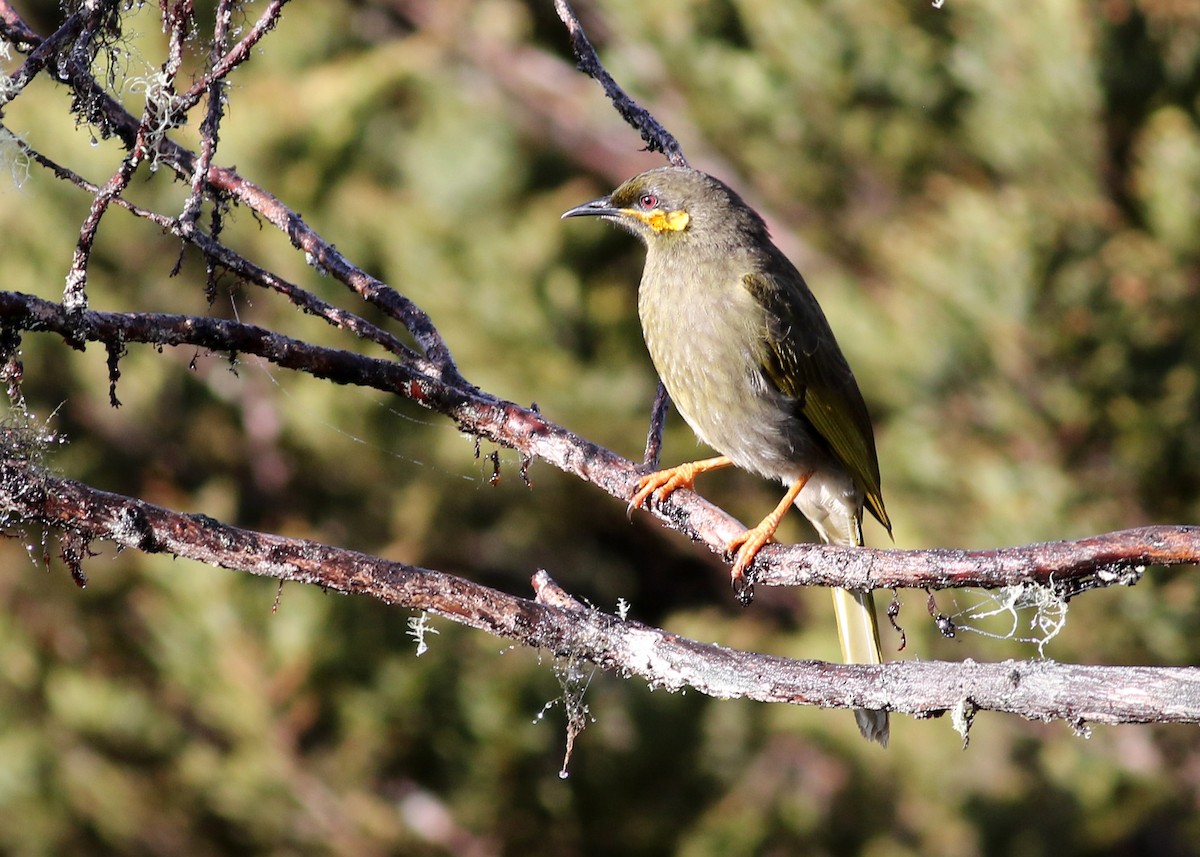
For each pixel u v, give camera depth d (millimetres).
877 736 6160
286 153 16234
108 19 5570
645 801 13695
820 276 12969
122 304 14977
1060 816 13453
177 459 15594
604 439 15211
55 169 5348
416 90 16656
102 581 13031
